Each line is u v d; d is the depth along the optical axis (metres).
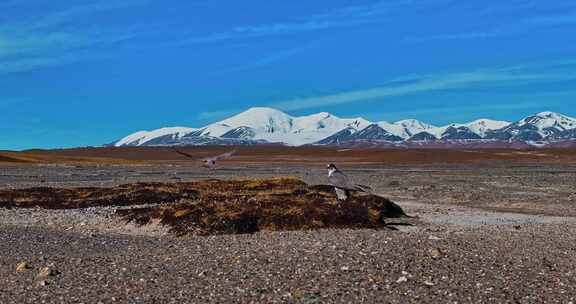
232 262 20.70
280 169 123.00
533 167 133.25
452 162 176.25
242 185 48.88
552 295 17.25
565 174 94.94
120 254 23.61
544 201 49.12
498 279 18.64
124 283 18.55
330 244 23.12
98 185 69.88
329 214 30.81
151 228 31.39
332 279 18.42
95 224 33.47
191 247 24.83
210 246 24.91
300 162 184.38
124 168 125.81
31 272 20.42
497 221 36.19
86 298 17.16
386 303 16.45
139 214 32.62
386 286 17.80
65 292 17.75
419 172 104.56
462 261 20.56
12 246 27.16
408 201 49.50
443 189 61.97
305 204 32.06
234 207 31.70
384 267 19.61
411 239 24.17
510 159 190.88
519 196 53.41
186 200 39.16
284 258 20.86
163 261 21.33
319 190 42.12
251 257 21.23
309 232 28.97
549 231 28.97
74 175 92.44
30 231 31.95
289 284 18.02
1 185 69.44
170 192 45.25
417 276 18.73
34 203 42.50
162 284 18.36
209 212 31.28
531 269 19.91
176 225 30.80
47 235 30.45
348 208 31.73
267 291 17.47
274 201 32.97
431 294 17.16
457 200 50.25
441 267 19.75
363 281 18.20
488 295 17.14
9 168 117.38
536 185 68.00
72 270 20.39
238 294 17.27
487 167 134.12
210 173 102.69
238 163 172.75
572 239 25.83
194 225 30.55
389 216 37.12
